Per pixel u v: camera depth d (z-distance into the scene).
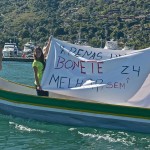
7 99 16.91
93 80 16.06
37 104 16.42
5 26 181.25
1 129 15.81
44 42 162.25
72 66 16.31
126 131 15.59
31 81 43.06
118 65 15.89
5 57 105.12
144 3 183.25
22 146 13.83
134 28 166.62
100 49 16.16
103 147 13.91
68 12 191.00
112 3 189.50
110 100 15.97
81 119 15.96
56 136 15.11
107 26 168.75
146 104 15.53
